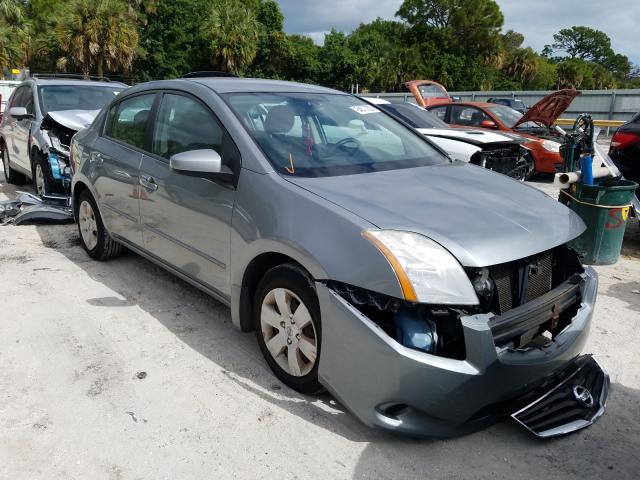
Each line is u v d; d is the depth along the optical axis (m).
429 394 2.31
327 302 2.52
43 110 7.08
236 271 3.11
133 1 42.66
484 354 2.30
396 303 2.36
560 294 2.70
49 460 2.44
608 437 2.68
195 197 3.38
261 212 2.91
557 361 2.58
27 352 3.37
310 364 2.78
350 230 2.51
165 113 3.90
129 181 4.08
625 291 4.59
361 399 2.46
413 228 2.49
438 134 8.55
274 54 52.53
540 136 10.08
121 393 2.95
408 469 2.43
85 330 3.66
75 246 5.43
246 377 3.11
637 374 3.26
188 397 2.92
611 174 5.35
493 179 3.36
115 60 36.19
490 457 2.52
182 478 2.35
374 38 54.50
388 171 3.27
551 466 2.47
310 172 3.07
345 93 4.23
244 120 3.31
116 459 2.46
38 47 41.03
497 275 2.51
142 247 4.11
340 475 2.38
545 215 2.84
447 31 62.41
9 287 4.35
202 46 44.66
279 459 2.47
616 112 21.25
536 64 68.56
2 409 2.80
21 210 6.39
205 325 3.76
